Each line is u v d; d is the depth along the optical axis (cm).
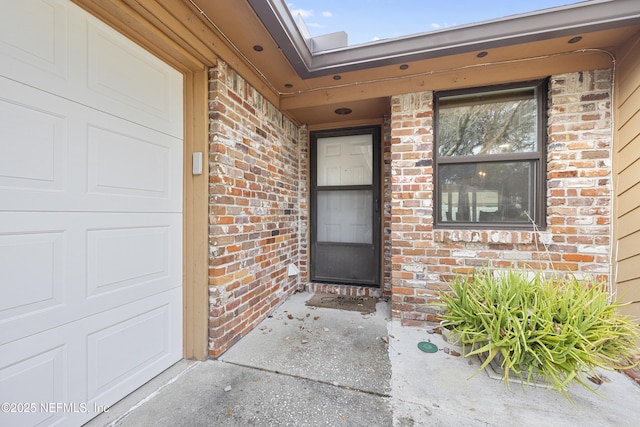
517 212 245
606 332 148
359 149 358
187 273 199
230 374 178
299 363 191
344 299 330
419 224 254
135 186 162
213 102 197
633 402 149
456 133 258
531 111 241
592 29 184
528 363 157
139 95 164
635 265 192
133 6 140
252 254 247
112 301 149
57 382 125
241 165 228
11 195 109
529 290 175
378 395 158
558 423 135
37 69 117
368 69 242
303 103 293
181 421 138
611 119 213
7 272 109
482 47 204
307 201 368
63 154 126
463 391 160
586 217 218
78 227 133
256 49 212
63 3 126
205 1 162
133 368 161
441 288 248
